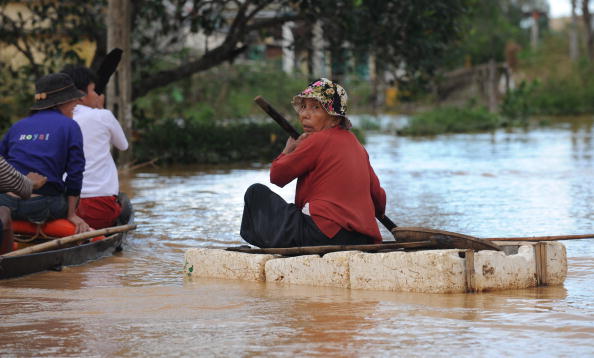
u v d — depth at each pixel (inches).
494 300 305.6
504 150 1220.5
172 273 387.5
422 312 284.5
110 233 427.5
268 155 1144.2
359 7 1078.4
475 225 525.0
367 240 367.2
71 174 435.5
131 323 273.6
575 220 542.6
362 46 1152.8
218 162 1100.5
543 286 338.3
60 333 260.1
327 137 363.3
